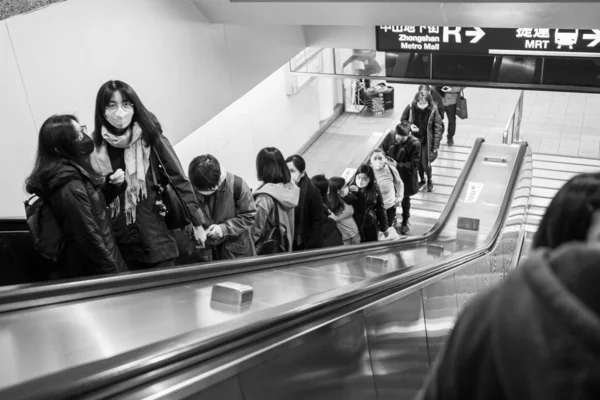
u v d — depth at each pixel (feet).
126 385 6.10
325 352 9.96
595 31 26.94
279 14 24.75
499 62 31.04
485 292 2.39
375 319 12.28
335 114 49.44
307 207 24.08
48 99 17.39
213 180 18.24
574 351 1.76
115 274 10.52
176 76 23.26
